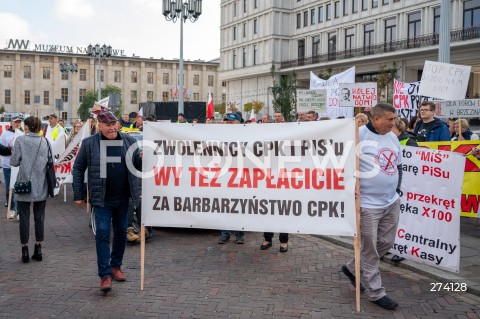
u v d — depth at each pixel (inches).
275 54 2564.0
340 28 2185.0
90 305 200.5
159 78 3826.3
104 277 214.8
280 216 210.8
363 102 446.3
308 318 187.0
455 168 235.0
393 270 249.8
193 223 220.2
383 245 208.2
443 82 337.4
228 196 216.4
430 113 319.9
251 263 263.9
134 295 212.5
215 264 261.6
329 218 204.4
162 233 339.9
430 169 241.8
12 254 282.4
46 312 193.0
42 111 3572.8
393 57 1872.5
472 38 1551.4
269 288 221.6
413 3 1800.0
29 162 264.1
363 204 200.2
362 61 2016.5
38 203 268.7
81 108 3316.9
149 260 269.4
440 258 239.1
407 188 248.7
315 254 282.8
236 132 214.7
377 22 1974.7
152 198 222.4
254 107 2508.6
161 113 1048.8
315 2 2346.2
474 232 326.0
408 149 247.4
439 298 208.7
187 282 230.4
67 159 454.3
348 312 192.9
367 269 200.8
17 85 3513.8
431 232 242.2
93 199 218.4
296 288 221.6
